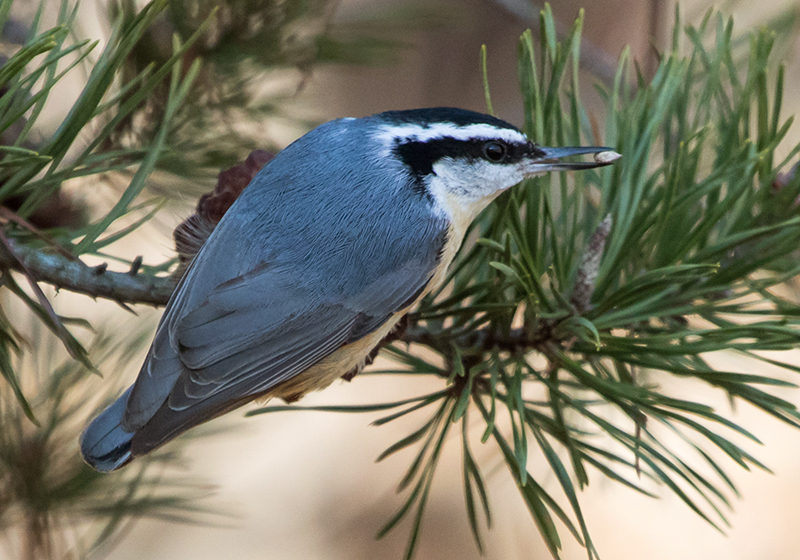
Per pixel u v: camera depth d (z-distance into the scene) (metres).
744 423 8.84
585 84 7.63
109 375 4.44
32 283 3.15
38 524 4.15
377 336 4.12
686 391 4.99
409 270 4.13
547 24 3.60
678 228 3.65
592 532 8.45
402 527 8.84
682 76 3.77
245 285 3.90
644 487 7.95
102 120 4.26
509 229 3.38
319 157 4.20
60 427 4.27
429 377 9.52
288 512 8.83
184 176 4.39
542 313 3.36
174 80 3.35
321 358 4.09
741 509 8.52
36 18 3.17
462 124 4.36
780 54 4.80
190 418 3.75
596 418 3.24
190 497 4.50
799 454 8.69
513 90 9.05
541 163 3.66
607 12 8.73
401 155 4.31
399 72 8.85
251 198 4.03
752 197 3.60
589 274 3.41
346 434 9.29
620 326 3.42
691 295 3.50
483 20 8.77
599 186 4.14
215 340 3.83
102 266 3.53
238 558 8.42
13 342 3.27
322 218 4.05
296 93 4.79
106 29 4.68
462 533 8.75
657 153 4.46
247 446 9.05
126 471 4.51
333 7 4.83
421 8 5.35
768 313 3.32
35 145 4.05
